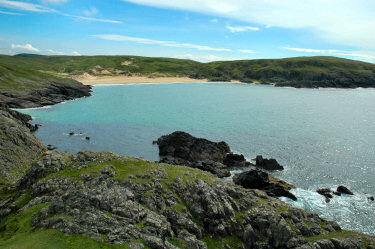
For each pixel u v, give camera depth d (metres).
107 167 42.19
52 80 181.62
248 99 199.62
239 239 37.09
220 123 122.56
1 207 37.06
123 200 34.00
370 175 68.19
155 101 182.50
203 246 33.38
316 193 59.00
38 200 34.91
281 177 67.06
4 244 26.52
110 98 189.62
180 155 77.38
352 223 48.88
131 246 28.00
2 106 101.06
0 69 159.00
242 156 75.69
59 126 110.81
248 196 44.38
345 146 90.44
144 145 90.44
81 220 29.83
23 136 68.62
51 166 41.75
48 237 27.34
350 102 191.00
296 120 130.50
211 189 41.12
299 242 36.56
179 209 37.16
